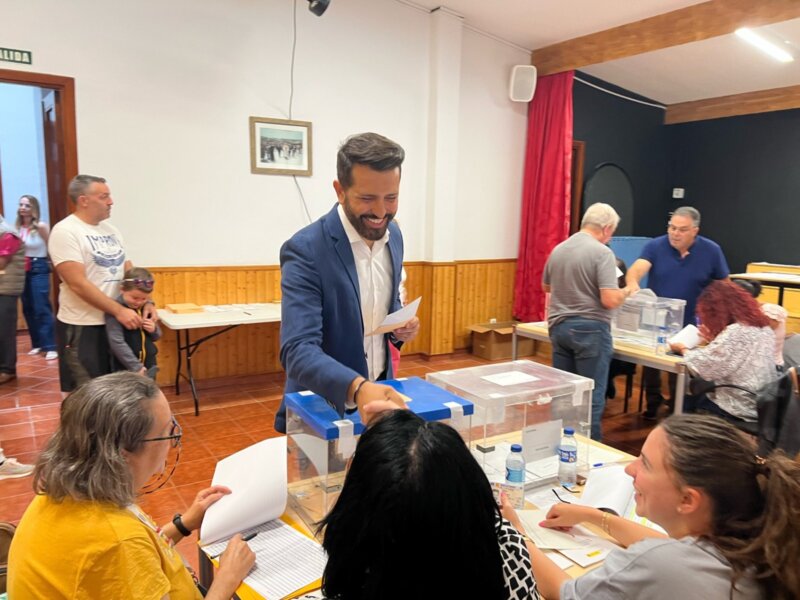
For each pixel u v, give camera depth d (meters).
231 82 4.37
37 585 0.96
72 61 3.81
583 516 1.39
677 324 3.27
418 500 0.68
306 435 1.37
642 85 6.87
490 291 6.20
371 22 4.95
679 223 3.47
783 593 0.83
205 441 3.45
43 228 5.07
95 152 3.95
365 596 0.69
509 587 0.83
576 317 3.05
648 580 0.91
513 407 1.68
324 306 1.44
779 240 7.14
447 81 5.34
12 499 2.66
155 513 2.61
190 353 4.00
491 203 6.07
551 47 5.81
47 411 3.77
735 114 7.12
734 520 0.92
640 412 4.27
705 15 4.56
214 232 4.43
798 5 4.02
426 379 1.85
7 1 3.59
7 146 6.13
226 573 1.15
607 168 7.03
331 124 4.87
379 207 1.34
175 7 4.10
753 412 2.54
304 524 1.38
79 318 3.04
